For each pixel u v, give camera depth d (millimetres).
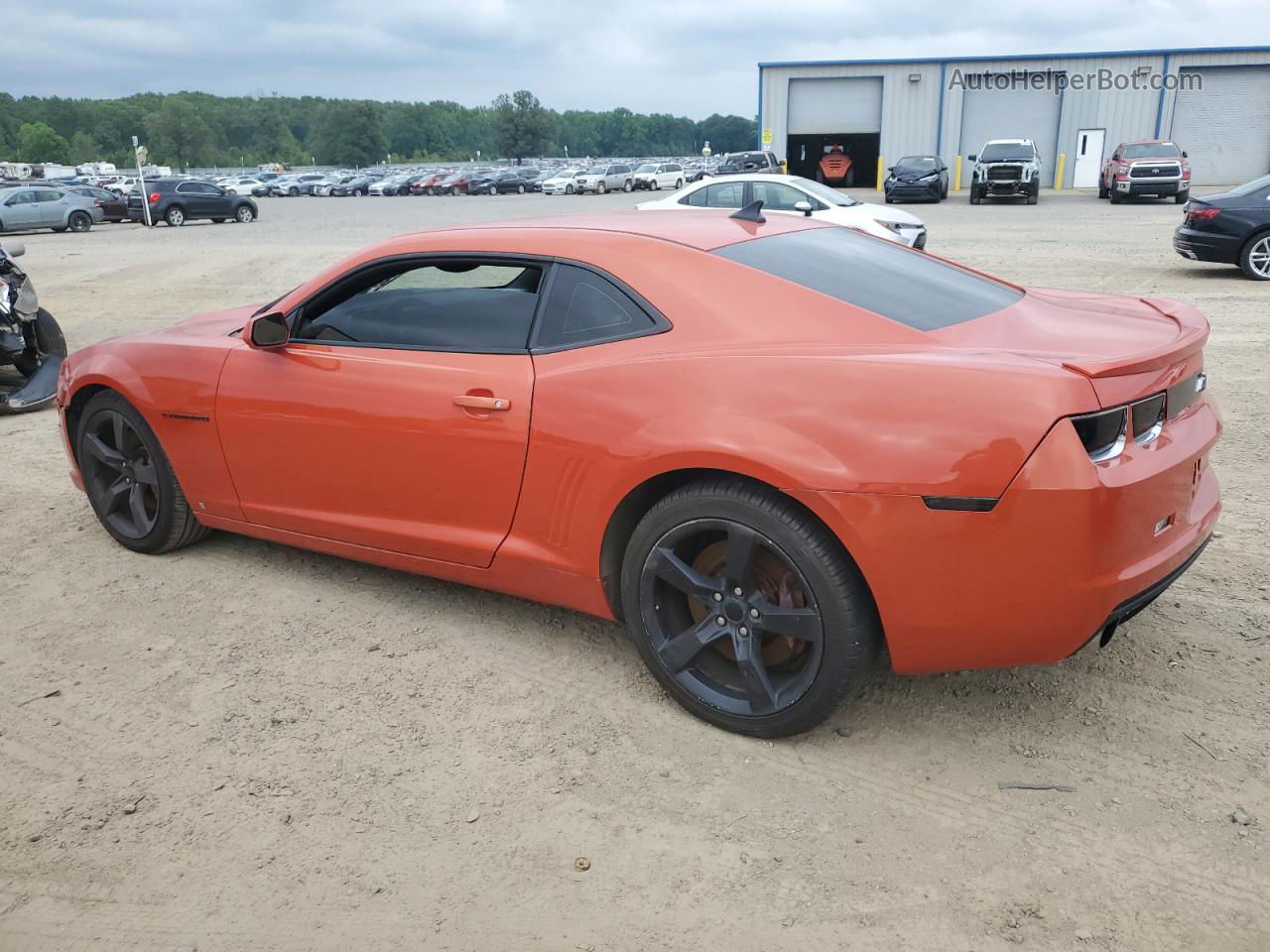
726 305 2707
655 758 2674
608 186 51406
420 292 3213
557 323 2930
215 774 2650
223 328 4012
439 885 2223
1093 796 2439
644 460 2629
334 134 188875
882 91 41219
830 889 2168
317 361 3361
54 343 7266
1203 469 2791
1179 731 2691
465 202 45562
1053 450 2211
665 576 2721
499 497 3025
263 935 2092
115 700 3039
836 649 2477
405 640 3379
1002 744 2670
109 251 21094
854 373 2395
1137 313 2936
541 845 2342
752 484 2525
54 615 3625
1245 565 3701
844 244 3213
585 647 3305
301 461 3457
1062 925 2039
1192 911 2062
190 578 3914
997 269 13039
